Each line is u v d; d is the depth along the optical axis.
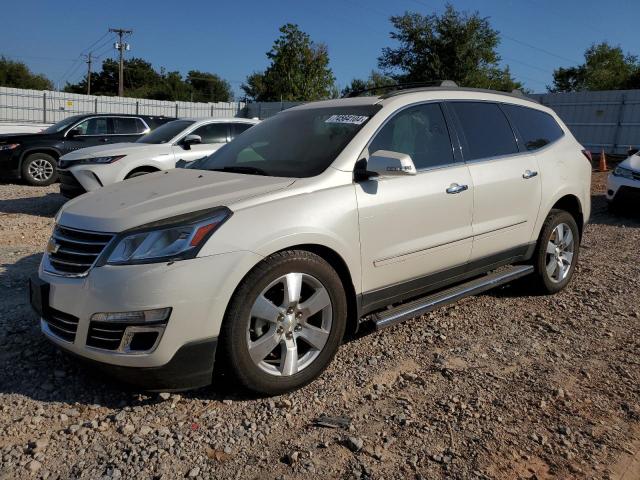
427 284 4.05
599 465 2.71
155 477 2.56
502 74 35.94
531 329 4.39
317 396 3.30
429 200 3.89
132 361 2.89
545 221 4.99
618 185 9.53
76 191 8.79
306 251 3.29
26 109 27.73
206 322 2.95
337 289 3.41
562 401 3.29
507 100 4.95
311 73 33.62
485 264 4.48
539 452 2.80
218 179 3.64
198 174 3.89
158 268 2.86
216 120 9.77
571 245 5.29
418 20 35.25
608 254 6.89
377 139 3.83
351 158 3.65
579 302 5.03
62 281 3.08
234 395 3.29
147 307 2.84
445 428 2.99
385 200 3.64
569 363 3.81
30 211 9.38
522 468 2.67
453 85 4.67
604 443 2.89
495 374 3.62
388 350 3.94
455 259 4.17
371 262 3.61
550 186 4.93
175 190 3.45
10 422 2.96
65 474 2.58
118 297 2.86
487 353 3.93
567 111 22.55
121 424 2.97
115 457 2.70
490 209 4.38
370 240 3.58
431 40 34.88
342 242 3.42
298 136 4.09
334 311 3.41
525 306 4.91
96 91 79.94
